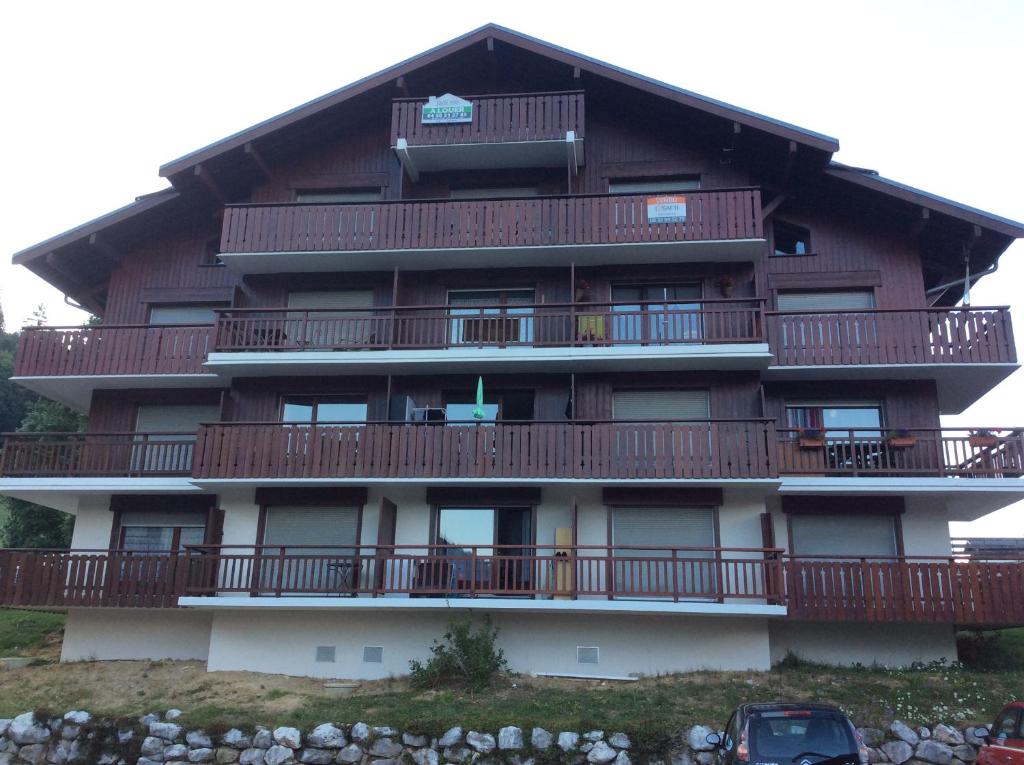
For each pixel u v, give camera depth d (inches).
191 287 944.3
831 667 749.9
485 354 808.9
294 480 791.1
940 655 754.8
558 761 597.9
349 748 616.7
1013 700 630.5
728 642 740.7
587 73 894.4
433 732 615.5
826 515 804.6
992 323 797.2
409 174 919.7
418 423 791.1
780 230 900.6
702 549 722.8
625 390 839.7
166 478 848.9
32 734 664.4
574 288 849.5
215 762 628.1
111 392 920.9
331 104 900.6
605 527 792.9
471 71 935.7
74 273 970.1
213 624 795.4
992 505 834.8
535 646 754.8
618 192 903.1
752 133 850.8
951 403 905.5
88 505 879.7
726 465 749.9
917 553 784.9
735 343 796.0
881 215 867.4
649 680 719.7
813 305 863.7
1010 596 717.3
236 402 869.8
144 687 740.7
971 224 812.6
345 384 864.9
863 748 427.2
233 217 873.5
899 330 804.6
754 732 431.8
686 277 865.5
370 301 901.8
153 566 798.5
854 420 835.4
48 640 948.6
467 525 816.3
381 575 763.4
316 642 780.0
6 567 812.0
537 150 880.9
